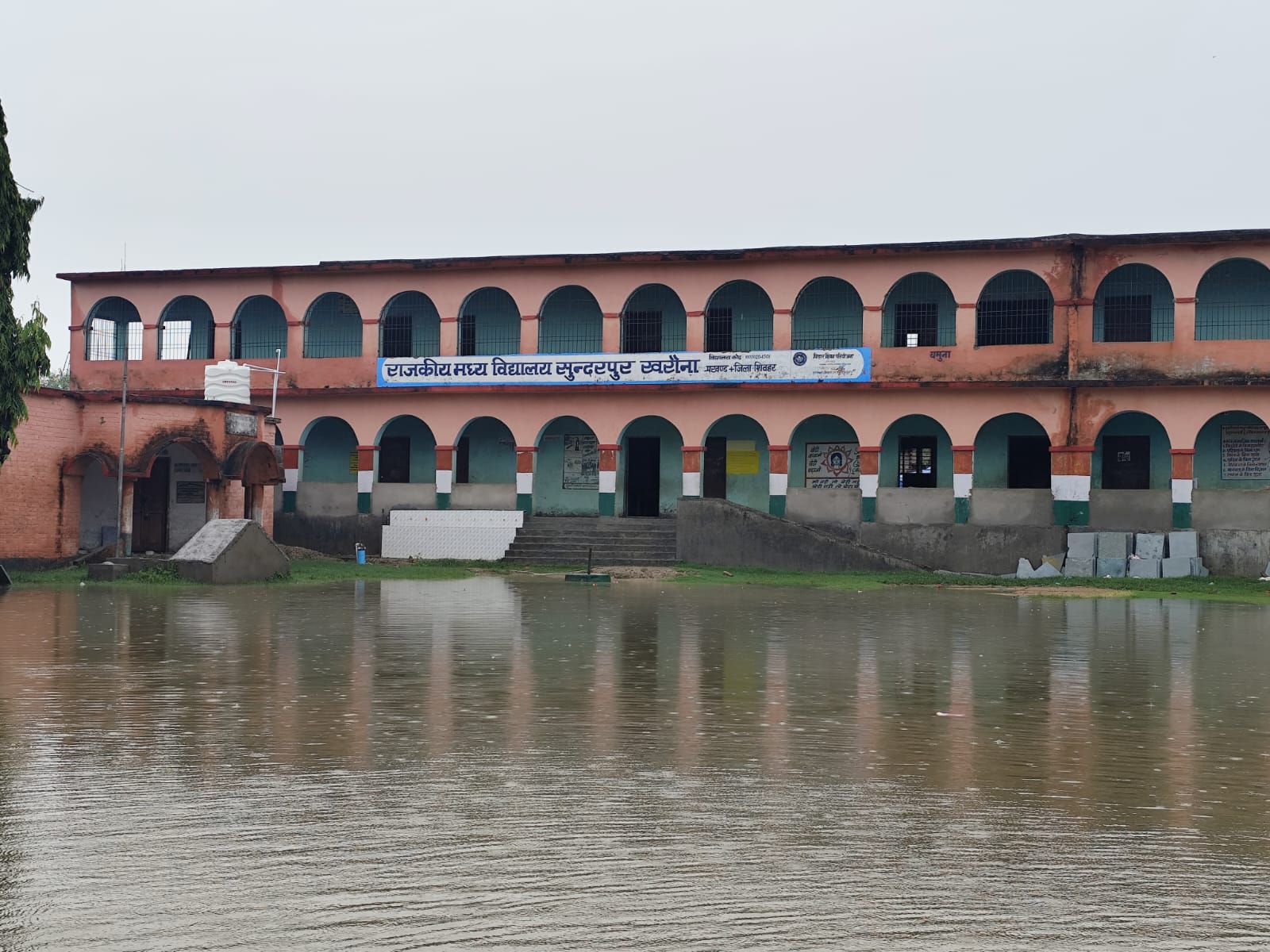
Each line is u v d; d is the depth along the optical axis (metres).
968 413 31.69
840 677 12.12
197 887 5.51
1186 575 29.25
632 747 8.51
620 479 33.97
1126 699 11.05
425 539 33.16
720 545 30.84
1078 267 31.17
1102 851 6.19
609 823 6.55
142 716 9.42
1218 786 7.64
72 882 5.56
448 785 7.36
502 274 34.59
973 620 18.56
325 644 13.98
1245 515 30.09
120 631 15.05
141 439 26.53
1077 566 30.06
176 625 15.76
